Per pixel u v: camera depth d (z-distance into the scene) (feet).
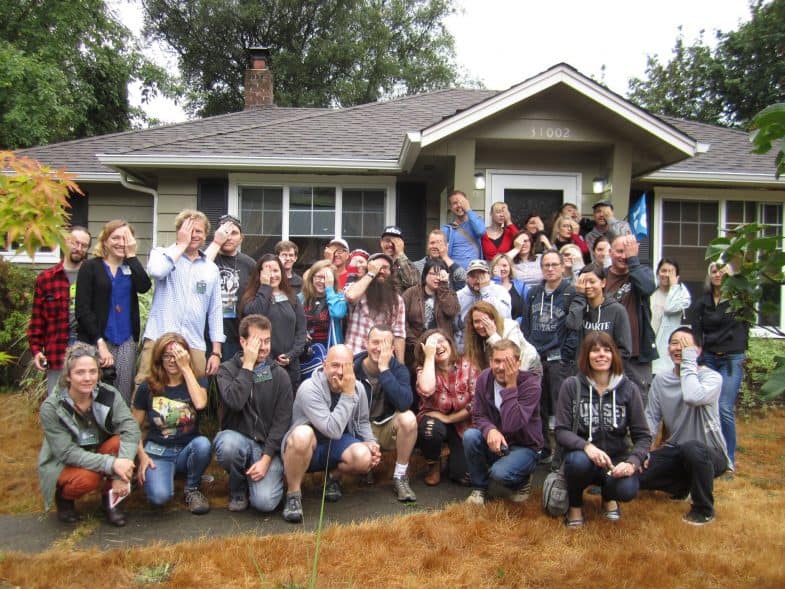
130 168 27.07
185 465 14.17
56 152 32.55
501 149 26.32
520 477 14.20
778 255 8.93
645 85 73.87
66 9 51.75
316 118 32.91
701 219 29.91
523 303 19.12
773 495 16.05
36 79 44.93
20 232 8.93
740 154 31.09
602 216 22.36
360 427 14.98
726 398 18.10
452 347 16.06
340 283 19.63
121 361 15.81
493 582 11.20
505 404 14.17
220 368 14.51
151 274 15.26
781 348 25.84
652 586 11.08
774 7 58.54
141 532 13.10
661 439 16.25
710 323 18.40
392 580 11.18
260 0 79.77
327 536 12.63
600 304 16.30
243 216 28.14
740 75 63.05
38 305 16.34
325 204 28.27
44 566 11.21
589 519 13.84
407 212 28.45
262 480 13.94
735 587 11.11
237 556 11.71
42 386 21.58
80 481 13.03
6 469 16.80
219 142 28.04
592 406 13.73
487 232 21.76
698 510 13.94
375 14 83.15
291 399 14.40
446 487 16.03
